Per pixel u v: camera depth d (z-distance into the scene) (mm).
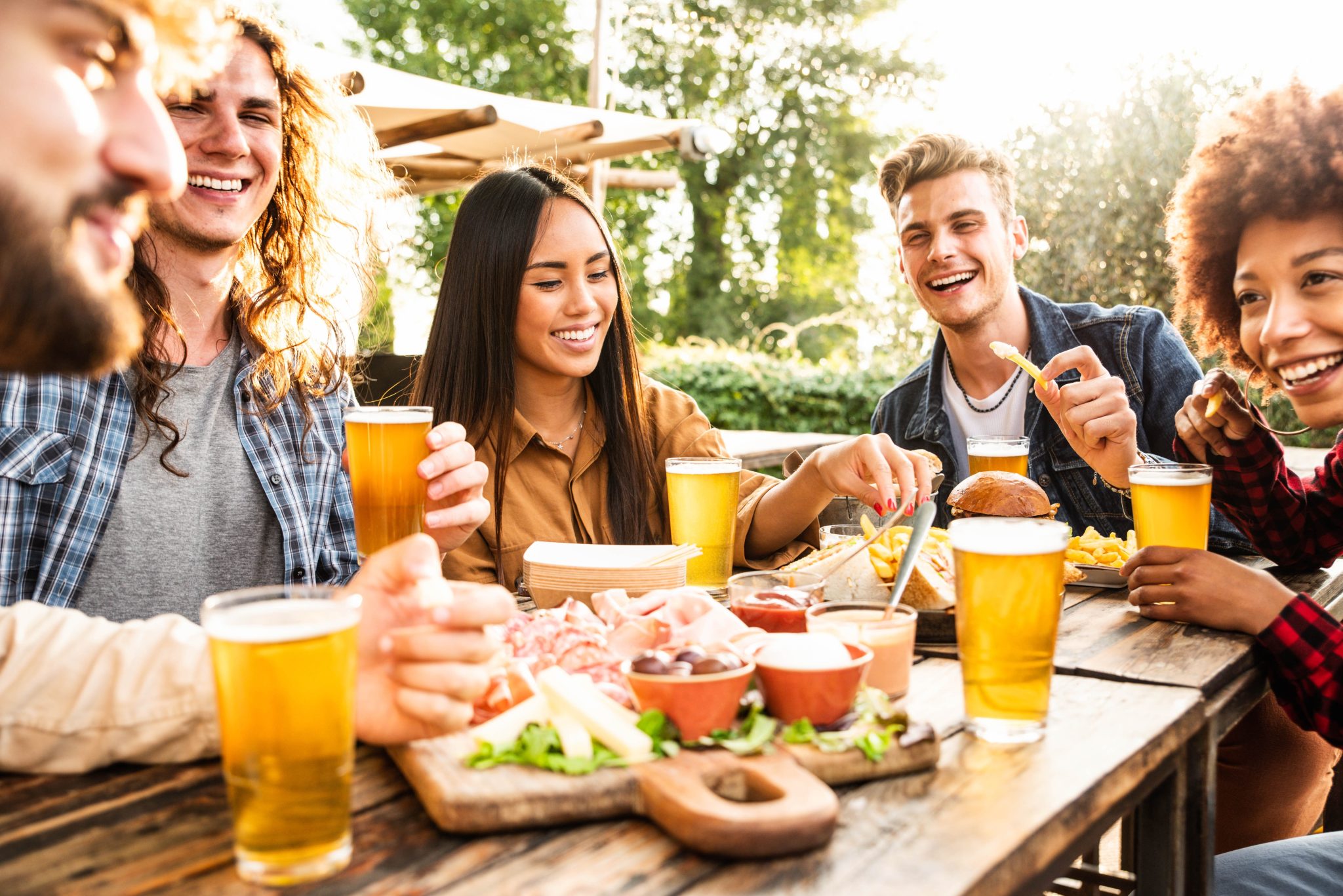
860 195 20312
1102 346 2863
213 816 909
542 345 2189
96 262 796
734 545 2082
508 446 2182
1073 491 2781
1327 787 2232
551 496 2215
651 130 5824
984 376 2986
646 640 1244
